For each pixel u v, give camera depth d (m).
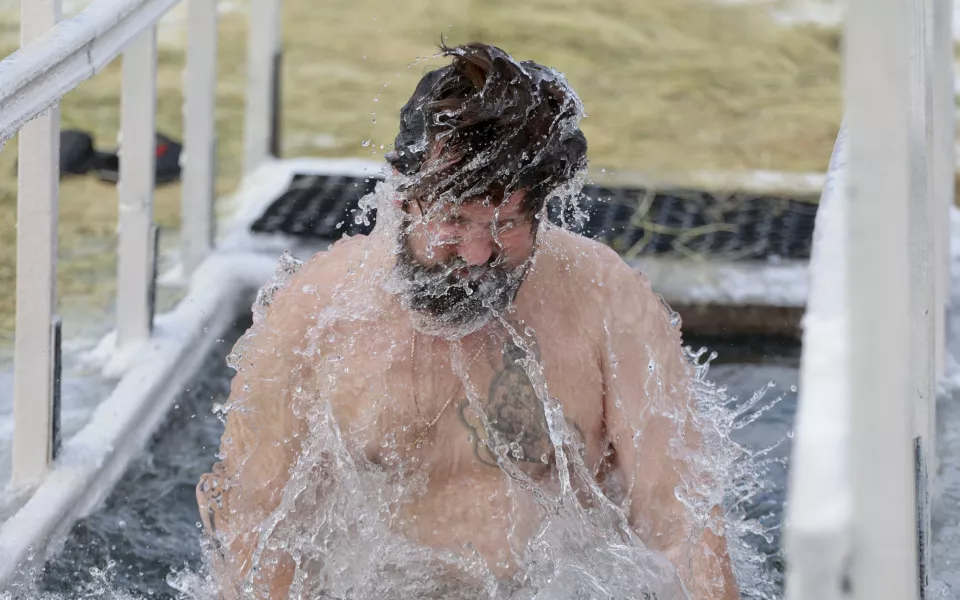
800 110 8.93
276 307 2.68
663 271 5.20
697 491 2.58
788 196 6.43
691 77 9.74
